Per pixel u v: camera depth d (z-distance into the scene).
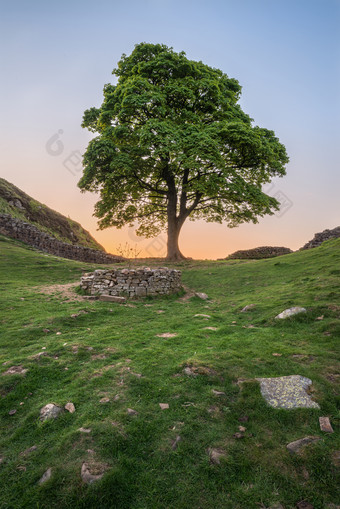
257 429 3.72
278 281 13.77
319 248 19.55
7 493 2.97
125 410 4.14
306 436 3.53
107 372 5.28
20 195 40.91
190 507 2.78
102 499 2.84
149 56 22.30
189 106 22.08
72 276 17.11
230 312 10.03
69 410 4.20
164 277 13.27
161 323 8.79
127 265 23.06
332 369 4.97
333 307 7.87
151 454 3.38
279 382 4.62
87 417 4.00
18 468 3.26
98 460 3.24
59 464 3.23
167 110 21.25
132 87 19.67
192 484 3.02
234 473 3.12
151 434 3.67
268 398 4.30
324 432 3.59
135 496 2.90
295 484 2.96
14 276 15.35
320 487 2.91
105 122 23.42
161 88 21.77
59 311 9.56
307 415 3.90
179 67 21.12
